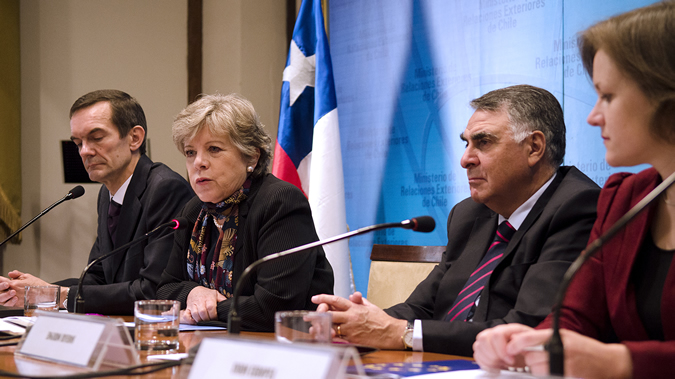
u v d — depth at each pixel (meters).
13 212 3.90
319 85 3.22
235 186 2.00
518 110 1.68
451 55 3.36
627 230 1.28
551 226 1.56
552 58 2.88
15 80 3.97
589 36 1.22
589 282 1.33
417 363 1.17
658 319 1.19
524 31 3.01
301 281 1.85
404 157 3.59
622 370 0.96
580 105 2.77
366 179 3.80
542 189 1.70
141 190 2.64
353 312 1.42
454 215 1.99
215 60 4.31
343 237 1.31
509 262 1.63
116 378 0.97
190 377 0.85
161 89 4.34
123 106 2.77
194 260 2.11
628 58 1.11
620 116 1.14
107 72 4.25
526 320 1.40
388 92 3.69
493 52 3.15
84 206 4.11
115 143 2.72
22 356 1.18
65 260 4.08
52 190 4.11
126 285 2.29
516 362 1.01
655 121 1.11
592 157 2.72
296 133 3.33
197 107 2.01
